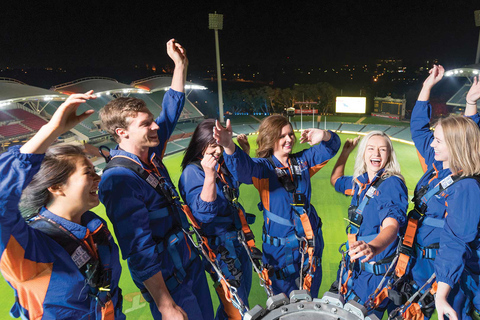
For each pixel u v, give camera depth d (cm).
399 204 276
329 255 1313
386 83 9325
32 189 178
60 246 186
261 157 327
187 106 5084
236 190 334
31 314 186
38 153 151
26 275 172
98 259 203
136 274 234
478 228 246
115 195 225
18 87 3288
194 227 292
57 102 3934
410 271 291
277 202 313
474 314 265
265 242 329
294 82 13350
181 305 264
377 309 292
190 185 305
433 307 257
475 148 243
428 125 366
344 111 5597
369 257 209
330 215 1798
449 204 248
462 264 229
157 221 248
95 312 202
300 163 329
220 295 317
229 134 268
